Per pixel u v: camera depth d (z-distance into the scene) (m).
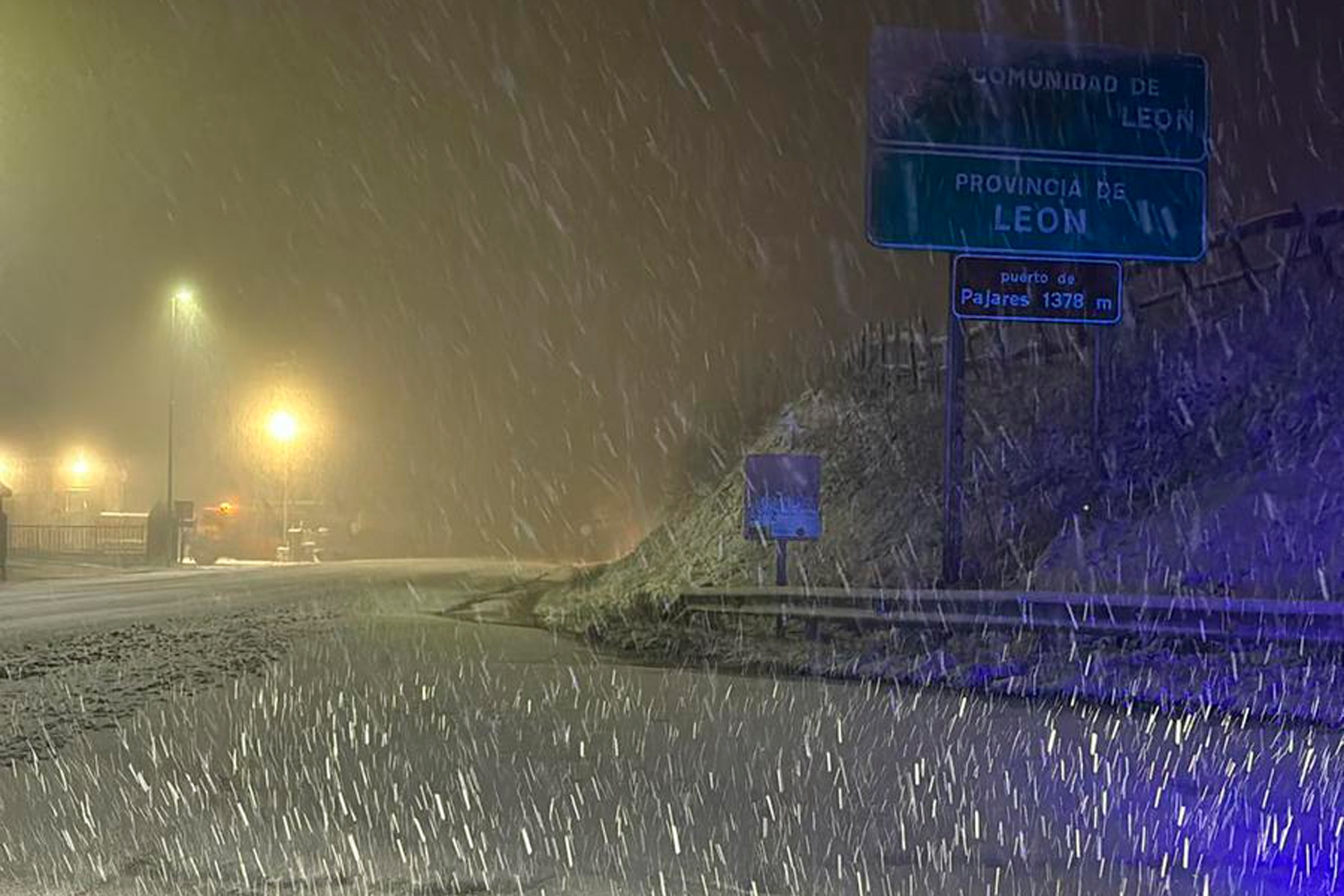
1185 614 13.41
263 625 19.14
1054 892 5.60
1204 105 18.73
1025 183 18.41
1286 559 15.39
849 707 11.30
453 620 20.36
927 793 7.65
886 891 5.60
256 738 9.39
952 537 18.12
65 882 5.68
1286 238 21.94
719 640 16.47
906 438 23.88
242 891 5.56
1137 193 18.61
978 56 18.45
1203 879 5.81
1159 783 7.96
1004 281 18.34
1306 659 12.38
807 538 18.72
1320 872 5.93
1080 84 18.58
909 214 18.23
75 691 11.88
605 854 6.19
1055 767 8.44
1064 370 23.38
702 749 9.09
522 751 8.97
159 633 17.88
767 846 6.34
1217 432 19.14
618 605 20.11
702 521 26.98
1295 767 8.49
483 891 5.59
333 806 7.22
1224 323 21.66
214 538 48.06
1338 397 17.92
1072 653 13.80
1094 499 19.19
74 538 51.47
